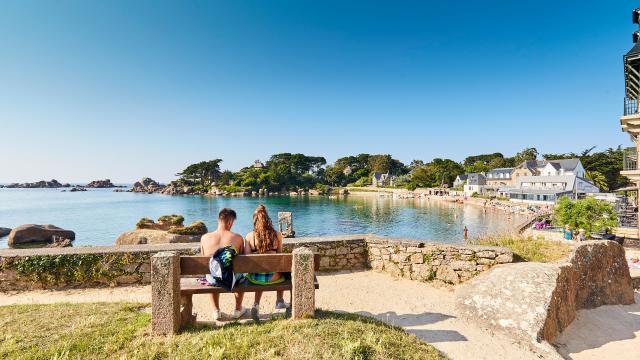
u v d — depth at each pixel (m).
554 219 30.56
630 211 29.02
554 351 4.46
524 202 66.88
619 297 7.28
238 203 80.00
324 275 7.71
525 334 4.74
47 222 45.44
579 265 6.69
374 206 71.62
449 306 5.94
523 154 119.62
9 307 5.05
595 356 4.94
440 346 4.46
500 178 92.44
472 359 4.20
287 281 4.54
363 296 6.39
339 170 145.62
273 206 71.62
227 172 132.12
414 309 5.78
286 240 7.94
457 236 36.41
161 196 114.00
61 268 6.68
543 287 5.40
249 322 4.38
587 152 91.94
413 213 57.81
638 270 11.36
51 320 4.38
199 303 5.64
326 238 8.25
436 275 7.34
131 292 6.49
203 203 80.06
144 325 4.16
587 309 6.58
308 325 4.04
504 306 5.20
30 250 6.91
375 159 155.38
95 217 51.31
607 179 74.81
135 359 3.30
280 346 3.54
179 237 25.89
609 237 20.81
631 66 13.10
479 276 6.33
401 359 3.59
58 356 3.37
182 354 3.41
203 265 4.13
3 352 3.42
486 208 65.94
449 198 85.75
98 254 6.84
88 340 3.72
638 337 5.60
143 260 6.98
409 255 7.64
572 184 64.50
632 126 12.20
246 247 4.79
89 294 6.36
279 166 127.94
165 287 3.89
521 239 11.36
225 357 3.32
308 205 74.25
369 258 8.24
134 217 51.41
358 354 3.45
